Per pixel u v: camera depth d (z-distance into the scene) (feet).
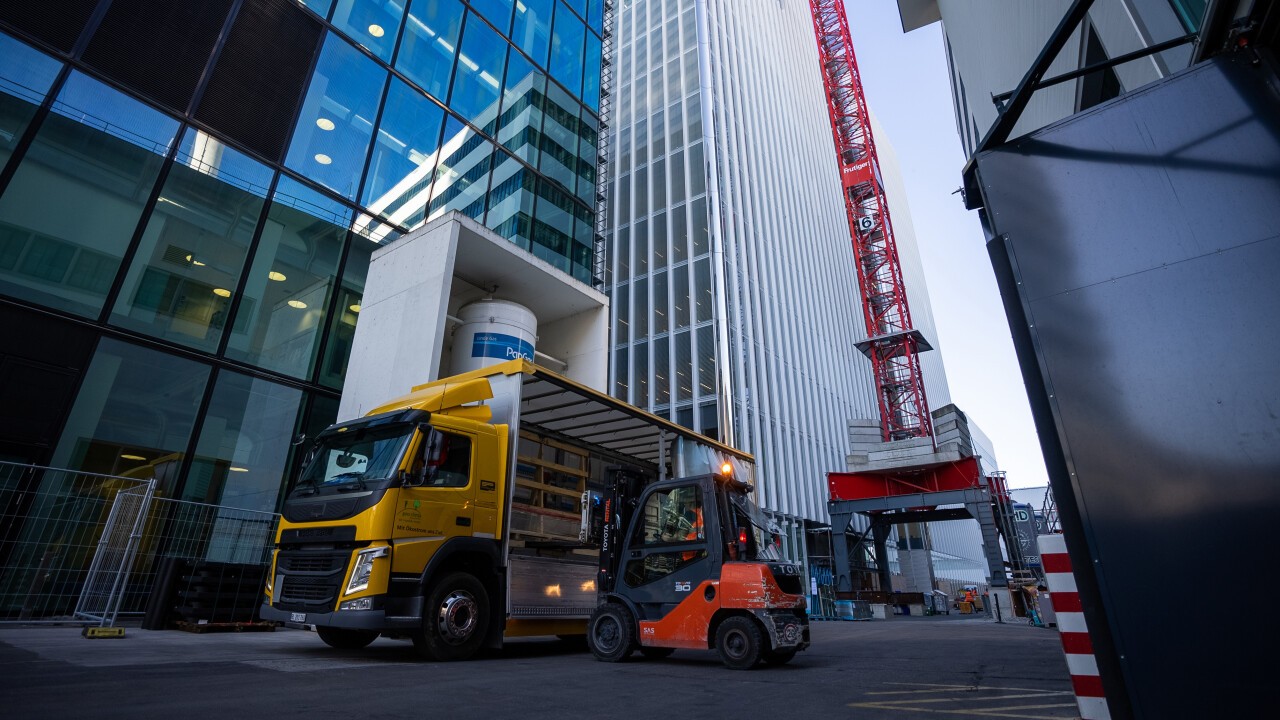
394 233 50.60
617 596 26.66
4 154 33.73
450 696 16.03
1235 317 8.71
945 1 66.49
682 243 151.02
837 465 171.32
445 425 25.98
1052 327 10.11
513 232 58.80
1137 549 8.52
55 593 30.78
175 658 21.13
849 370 202.80
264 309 42.73
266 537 39.29
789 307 171.53
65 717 11.90
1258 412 8.17
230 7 44.55
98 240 36.29
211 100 42.57
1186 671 7.80
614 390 148.56
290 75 46.80
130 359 36.37
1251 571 7.70
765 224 173.17
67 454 33.09
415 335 36.76
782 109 211.41
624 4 206.69
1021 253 10.81
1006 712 14.96
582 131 71.97
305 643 28.48
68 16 37.32
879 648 36.88
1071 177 10.80
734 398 131.23
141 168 38.65
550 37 71.00
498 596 26.40
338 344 46.32
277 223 44.27
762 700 16.69
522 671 21.94
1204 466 8.34
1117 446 9.03
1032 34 30.17
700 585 24.88
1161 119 10.26
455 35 59.47
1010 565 99.55
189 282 39.60
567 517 32.27
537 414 35.32
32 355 32.94
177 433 37.35
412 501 23.73
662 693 17.62
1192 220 9.46
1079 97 27.53
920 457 108.06
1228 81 9.85
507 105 62.80
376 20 53.31
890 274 173.99
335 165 48.21
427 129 54.80
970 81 60.23
